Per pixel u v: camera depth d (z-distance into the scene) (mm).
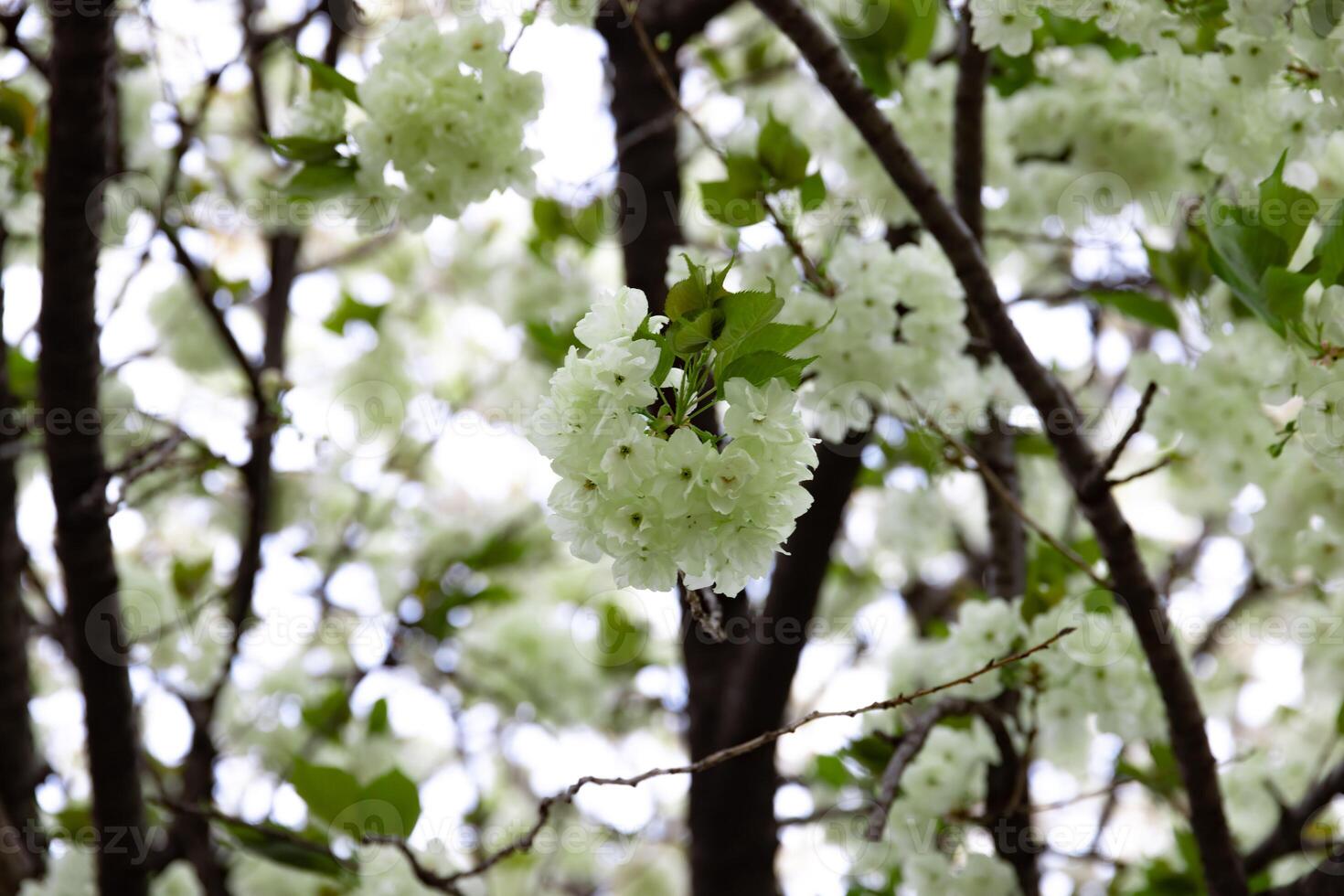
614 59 3473
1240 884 2432
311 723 4020
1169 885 2834
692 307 1301
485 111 2102
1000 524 3051
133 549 4383
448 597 4348
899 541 4008
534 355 4207
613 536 1339
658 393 1352
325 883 3389
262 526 3422
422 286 5234
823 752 3209
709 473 1299
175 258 2930
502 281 4383
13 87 3092
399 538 4809
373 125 2096
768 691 3041
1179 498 4508
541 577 5191
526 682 4773
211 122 4160
